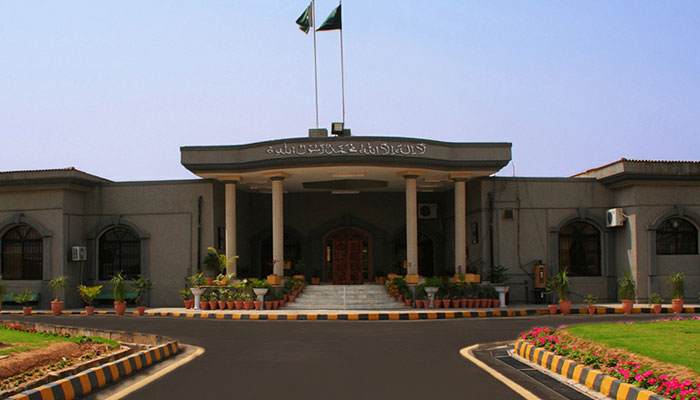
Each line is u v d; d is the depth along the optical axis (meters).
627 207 24.02
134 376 9.65
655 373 8.06
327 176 24.80
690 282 23.78
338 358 11.31
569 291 22.67
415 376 9.48
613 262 24.81
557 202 24.83
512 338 14.34
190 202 25.14
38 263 24.84
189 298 24.31
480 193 24.73
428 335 14.90
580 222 25.20
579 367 9.15
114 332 14.07
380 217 30.11
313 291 23.97
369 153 22.05
